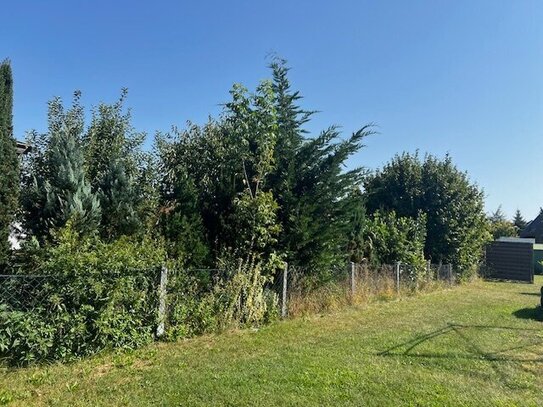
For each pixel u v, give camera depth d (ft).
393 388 16.61
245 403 14.84
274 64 36.63
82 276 19.25
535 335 26.68
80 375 17.28
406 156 69.92
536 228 180.04
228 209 30.96
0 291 18.51
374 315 32.76
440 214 65.41
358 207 40.04
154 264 22.93
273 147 32.30
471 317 33.01
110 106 35.40
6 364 17.57
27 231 24.50
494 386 17.21
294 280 31.53
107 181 28.32
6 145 22.89
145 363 19.15
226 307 26.30
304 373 18.04
